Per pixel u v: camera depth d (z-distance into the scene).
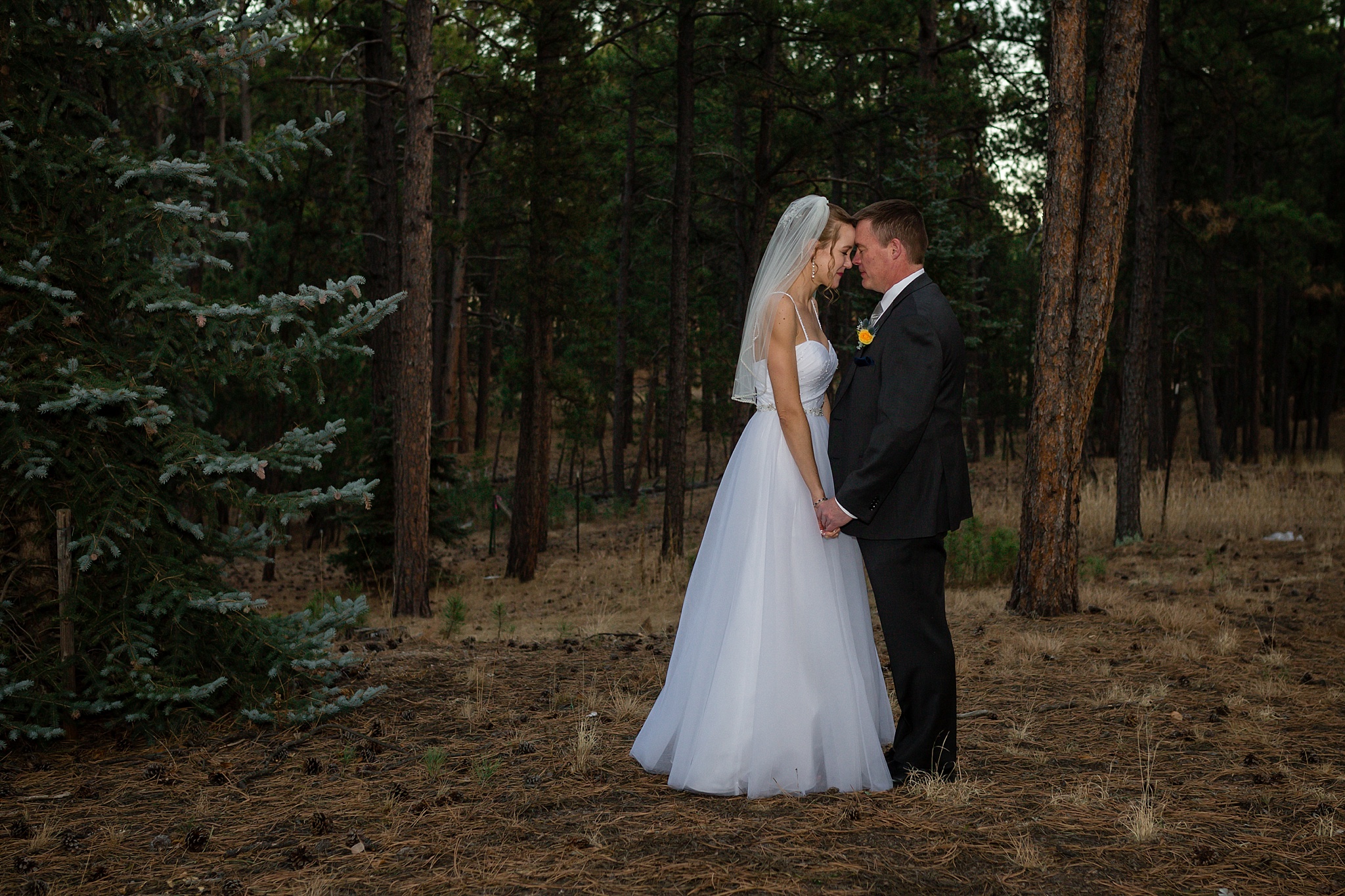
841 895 2.52
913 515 3.27
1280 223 19.67
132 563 4.02
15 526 4.06
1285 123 20.33
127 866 2.78
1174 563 10.86
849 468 3.33
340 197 19.67
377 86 16.83
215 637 4.21
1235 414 29.89
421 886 2.59
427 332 12.16
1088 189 7.54
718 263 31.67
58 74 4.10
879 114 18.61
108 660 3.92
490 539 21.70
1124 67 7.40
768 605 3.36
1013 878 2.63
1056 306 7.51
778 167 18.75
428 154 11.96
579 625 8.88
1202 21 19.44
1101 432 32.31
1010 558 10.38
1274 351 30.88
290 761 3.78
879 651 6.26
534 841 2.90
